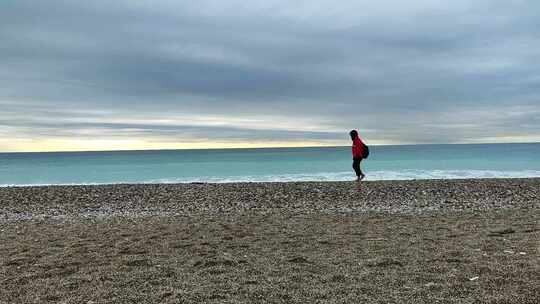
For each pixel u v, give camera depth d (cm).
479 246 987
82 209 1758
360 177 2530
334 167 4344
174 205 1798
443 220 1349
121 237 1185
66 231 1303
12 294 727
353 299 673
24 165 6312
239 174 3706
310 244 1048
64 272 850
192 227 1313
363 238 1105
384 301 662
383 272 805
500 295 675
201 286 750
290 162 5622
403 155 7144
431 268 822
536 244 994
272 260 909
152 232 1248
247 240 1111
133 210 1709
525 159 5500
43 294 725
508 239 1052
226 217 1490
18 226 1422
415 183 2289
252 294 705
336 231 1208
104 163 6700
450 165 4431
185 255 970
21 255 994
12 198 2058
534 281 736
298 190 2097
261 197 1931
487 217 1383
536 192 1941
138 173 4162
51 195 2130
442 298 668
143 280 791
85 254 994
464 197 1844
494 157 6128
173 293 717
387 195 1919
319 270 828
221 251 998
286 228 1265
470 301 654
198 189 2225
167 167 5019
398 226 1265
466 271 798
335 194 1964
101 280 795
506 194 1900
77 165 6144
